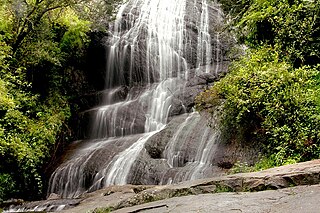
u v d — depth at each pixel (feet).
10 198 33.24
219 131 29.94
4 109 33.42
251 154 26.08
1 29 38.09
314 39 27.20
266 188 16.55
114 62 51.96
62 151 40.73
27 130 35.81
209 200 15.71
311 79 25.00
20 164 34.40
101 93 49.49
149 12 55.88
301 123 22.38
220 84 29.22
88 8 46.93
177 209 15.17
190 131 32.71
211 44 49.93
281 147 22.50
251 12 32.45
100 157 34.99
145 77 50.90
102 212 20.36
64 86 47.47
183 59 50.52
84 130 44.83
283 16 28.99
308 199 13.61
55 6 41.27
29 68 42.09
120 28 54.49
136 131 41.70
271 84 24.75
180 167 29.66
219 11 54.39
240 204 14.30
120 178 31.40
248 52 32.17
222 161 27.50
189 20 53.26
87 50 51.34
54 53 43.09
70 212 22.59
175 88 44.88
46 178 35.60
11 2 37.27
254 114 26.45
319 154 21.07
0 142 31.86
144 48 51.75
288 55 27.58
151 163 31.17
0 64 34.37
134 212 16.69
